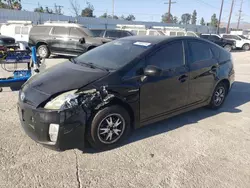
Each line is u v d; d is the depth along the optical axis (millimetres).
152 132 3891
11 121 4086
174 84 3846
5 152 3145
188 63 4105
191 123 4320
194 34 22078
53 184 2598
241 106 5426
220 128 4164
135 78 3373
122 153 3250
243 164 3105
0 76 6809
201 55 4426
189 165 3039
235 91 6812
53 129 2889
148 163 3045
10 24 15562
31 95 3078
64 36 11711
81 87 3035
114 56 3752
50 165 2920
